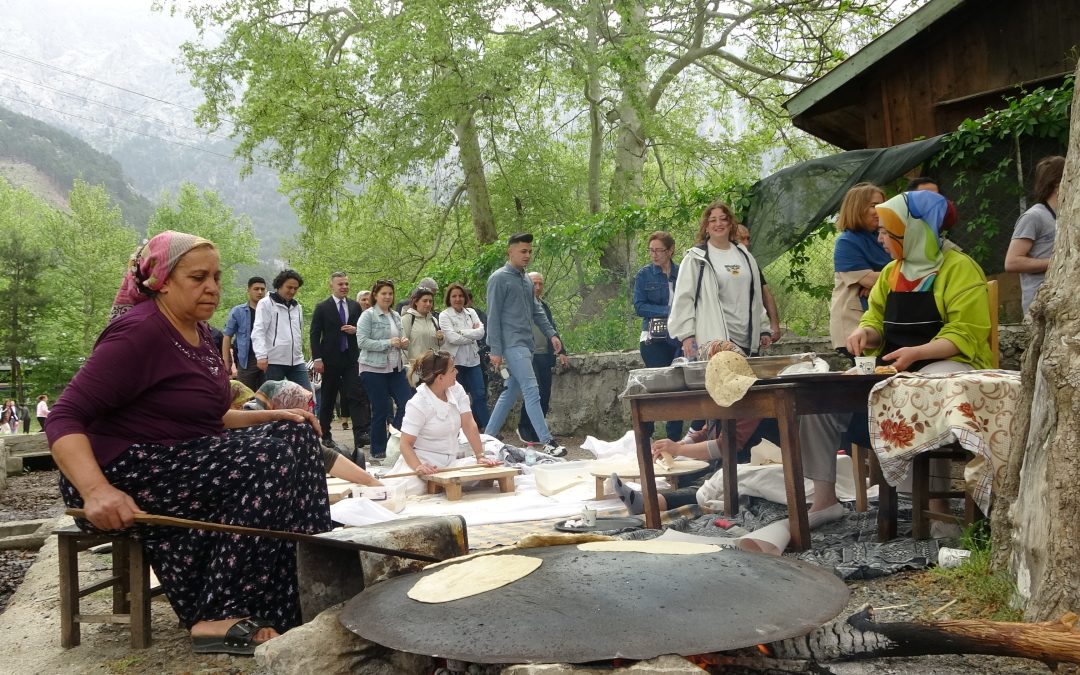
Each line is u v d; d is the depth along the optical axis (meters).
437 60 18.97
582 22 18.58
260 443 3.18
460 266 15.54
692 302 6.25
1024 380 2.92
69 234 71.44
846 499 5.07
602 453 7.41
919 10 9.34
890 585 3.28
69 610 3.31
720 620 1.99
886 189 8.54
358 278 26.45
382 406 9.95
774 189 8.87
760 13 18.84
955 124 9.69
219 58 20.72
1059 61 9.02
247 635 3.03
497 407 9.41
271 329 10.08
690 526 4.62
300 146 20.77
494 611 2.09
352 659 2.39
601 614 2.02
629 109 21.31
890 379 3.62
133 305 3.22
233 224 76.81
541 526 5.13
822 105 10.52
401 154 19.64
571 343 12.16
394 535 3.00
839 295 5.29
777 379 3.85
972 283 4.08
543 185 22.62
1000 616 2.72
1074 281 2.63
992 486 3.32
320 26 21.23
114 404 3.01
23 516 7.68
